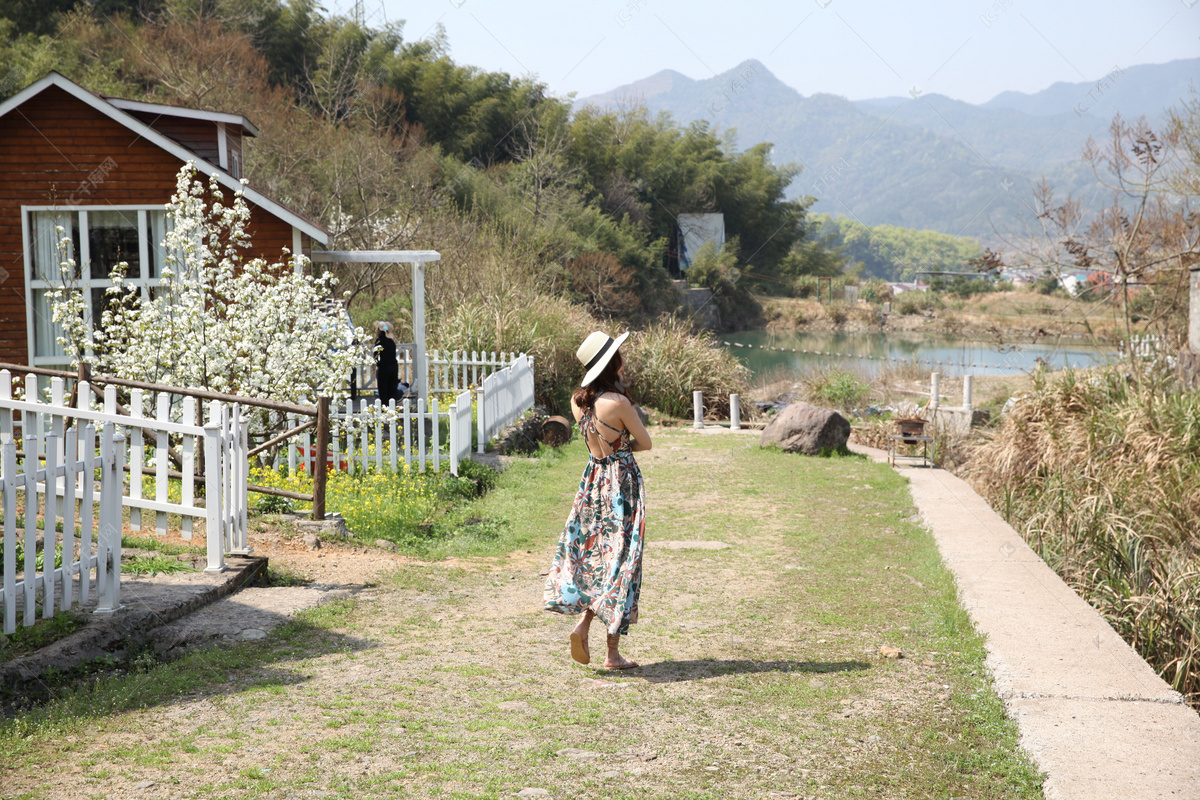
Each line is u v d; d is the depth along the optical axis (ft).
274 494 25.54
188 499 20.15
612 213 182.60
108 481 15.24
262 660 14.42
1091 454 34.19
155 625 15.44
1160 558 27.53
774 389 86.12
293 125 106.22
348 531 25.35
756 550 25.79
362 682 13.43
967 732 12.16
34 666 12.80
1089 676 14.05
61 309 32.89
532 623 17.61
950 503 31.68
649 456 45.96
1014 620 17.22
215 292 38.60
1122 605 25.17
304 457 34.35
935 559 22.98
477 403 42.01
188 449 20.06
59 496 19.90
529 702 12.82
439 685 13.43
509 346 61.31
